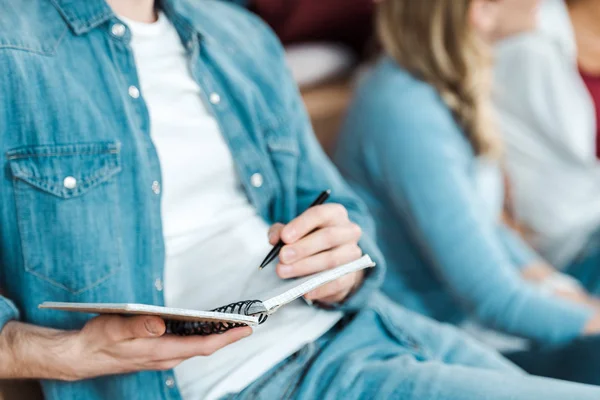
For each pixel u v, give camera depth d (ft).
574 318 6.43
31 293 4.14
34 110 4.08
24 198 4.06
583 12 8.51
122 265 4.25
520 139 8.36
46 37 4.21
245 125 5.02
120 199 4.27
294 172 5.24
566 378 6.47
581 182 8.38
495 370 5.00
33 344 3.96
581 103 8.38
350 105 7.18
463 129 6.85
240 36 5.38
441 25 6.64
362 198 6.89
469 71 6.66
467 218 6.46
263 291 4.28
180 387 4.36
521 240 8.07
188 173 4.66
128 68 4.43
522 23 8.21
